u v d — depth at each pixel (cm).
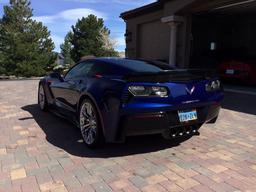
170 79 413
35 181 349
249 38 1577
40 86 725
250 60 1161
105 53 4322
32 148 461
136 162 402
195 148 452
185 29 1222
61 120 637
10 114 700
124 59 521
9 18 3191
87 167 387
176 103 411
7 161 409
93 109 441
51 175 365
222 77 1201
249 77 1123
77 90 503
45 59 3167
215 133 527
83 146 468
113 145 468
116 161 406
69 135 528
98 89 436
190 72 444
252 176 357
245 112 691
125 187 332
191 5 1106
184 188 329
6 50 3086
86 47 4091
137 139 493
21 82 1535
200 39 1622
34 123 614
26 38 3150
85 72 524
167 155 426
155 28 1443
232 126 571
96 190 327
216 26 1680
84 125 471
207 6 1105
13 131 556
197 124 448
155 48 1454
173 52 1248
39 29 3219
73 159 415
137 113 393
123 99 393
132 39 1606
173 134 425
